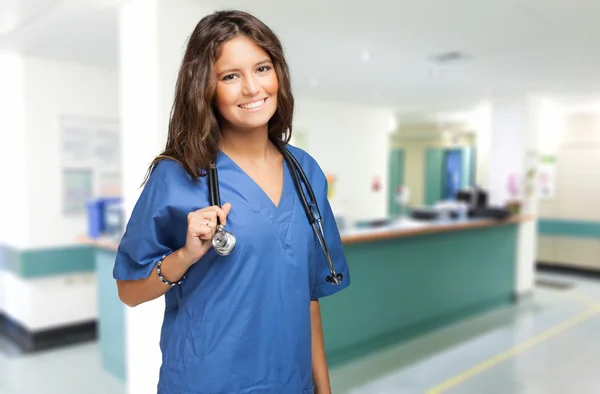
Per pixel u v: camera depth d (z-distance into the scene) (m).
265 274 0.90
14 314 4.31
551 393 3.24
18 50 3.74
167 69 2.54
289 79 0.99
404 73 4.66
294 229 0.94
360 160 7.07
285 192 0.97
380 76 4.80
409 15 2.92
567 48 3.70
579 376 3.50
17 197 3.99
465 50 3.78
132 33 2.67
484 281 5.18
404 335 4.25
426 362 3.76
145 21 2.56
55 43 3.53
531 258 5.84
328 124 6.58
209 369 0.87
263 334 0.90
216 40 0.87
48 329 4.12
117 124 4.39
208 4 2.68
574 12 2.86
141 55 2.61
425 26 3.15
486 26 3.14
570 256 7.14
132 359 2.84
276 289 0.91
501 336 4.38
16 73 3.88
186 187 0.89
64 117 4.08
